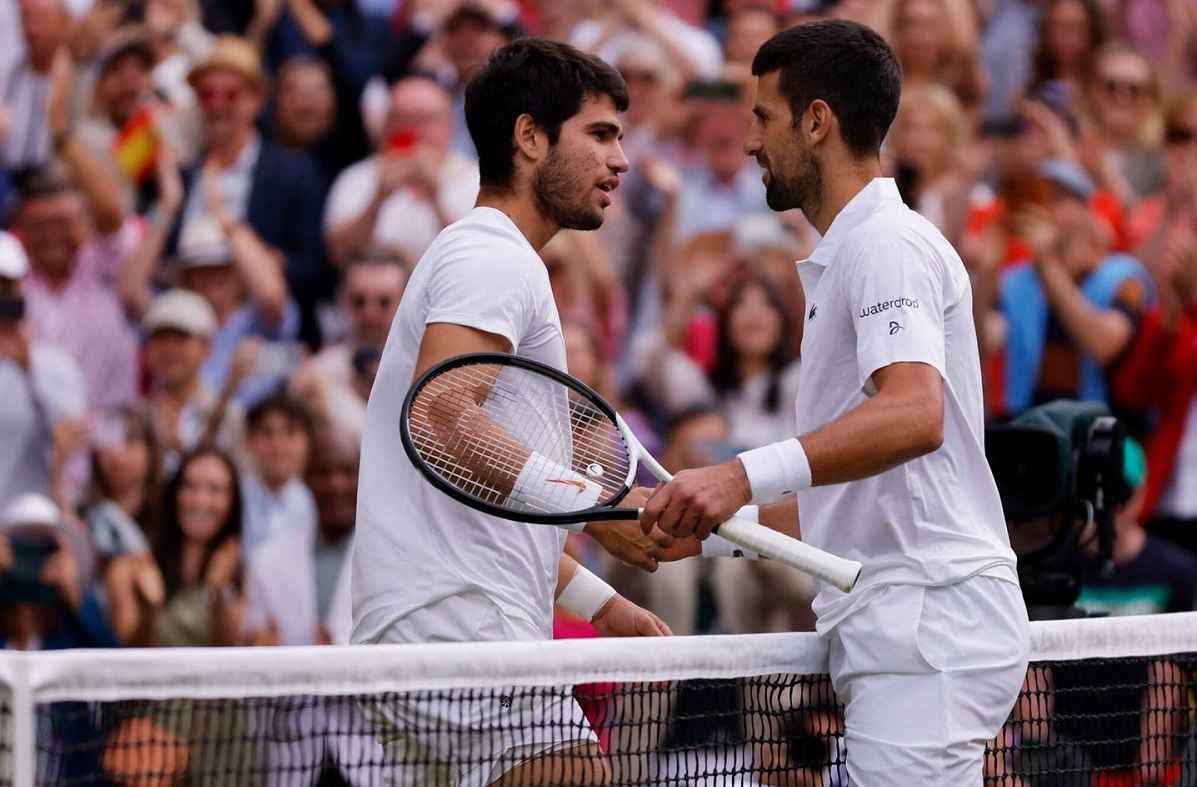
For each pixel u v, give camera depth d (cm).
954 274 1262
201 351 2944
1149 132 3444
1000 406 3058
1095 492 1652
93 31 3216
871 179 1298
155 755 1389
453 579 1286
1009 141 3209
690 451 2859
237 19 3369
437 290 1285
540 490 1277
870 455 1177
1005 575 1250
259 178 3159
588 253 3061
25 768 1088
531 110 1340
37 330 2930
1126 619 1392
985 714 1235
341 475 2723
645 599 2512
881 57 1299
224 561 2622
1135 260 3138
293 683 1153
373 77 3331
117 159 3131
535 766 1305
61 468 2833
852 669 1265
